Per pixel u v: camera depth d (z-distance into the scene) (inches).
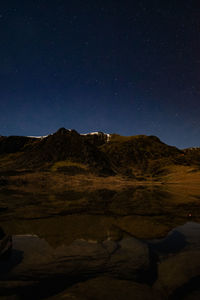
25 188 855.1
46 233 220.1
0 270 134.9
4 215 315.3
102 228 246.1
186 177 2325.3
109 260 153.3
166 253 168.9
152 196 670.5
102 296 107.0
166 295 109.7
